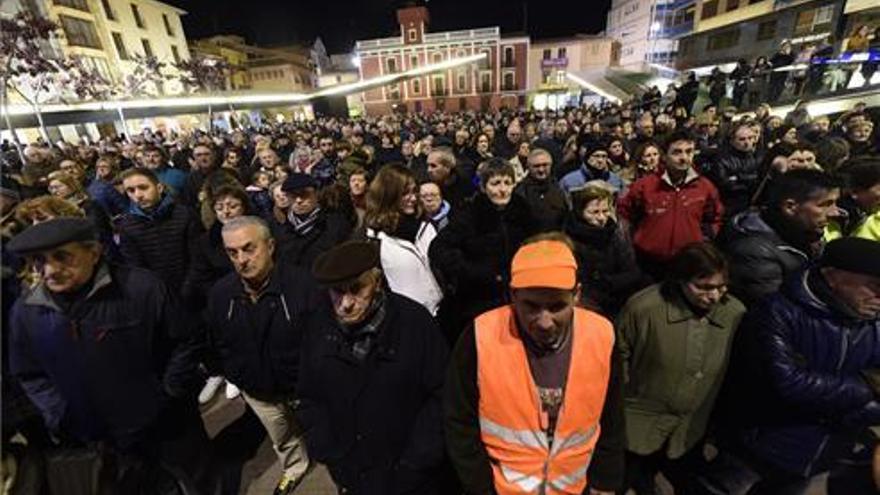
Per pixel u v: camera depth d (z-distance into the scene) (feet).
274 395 7.88
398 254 8.74
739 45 77.10
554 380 5.09
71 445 6.88
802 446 5.86
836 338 5.26
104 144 33.30
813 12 62.44
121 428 6.68
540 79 152.05
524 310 4.70
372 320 5.70
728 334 6.24
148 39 96.73
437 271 8.96
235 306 7.33
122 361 6.42
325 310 6.00
